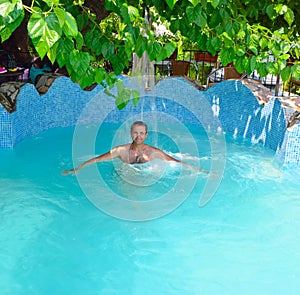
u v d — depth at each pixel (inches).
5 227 175.5
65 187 215.0
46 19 70.1
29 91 287.4
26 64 419.2
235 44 132.5
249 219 187.3
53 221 181.5
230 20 124.5
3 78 365.4
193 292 138.2
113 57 124.3
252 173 235.8
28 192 208.7
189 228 178.2
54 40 70.2
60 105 315.6
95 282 143.0
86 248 163.2
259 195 210.1
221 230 177.9
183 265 153.0
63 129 316.2
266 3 141.7
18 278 143.5
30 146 275.1
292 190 217.0
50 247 162.2
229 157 259.3
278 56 136.0
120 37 126.0
